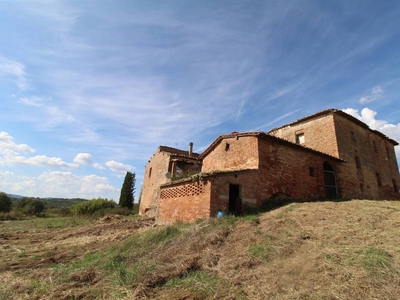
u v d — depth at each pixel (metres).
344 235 6.27
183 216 11.43
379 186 20.92
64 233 14.17
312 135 19.25
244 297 4.22
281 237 6.69
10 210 36.22
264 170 12.26
